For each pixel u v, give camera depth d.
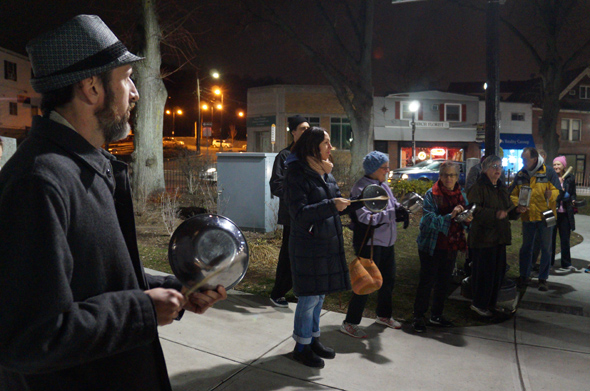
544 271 5.74
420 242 4.12
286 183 3.18
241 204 7.97
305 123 4.27
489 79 5.16
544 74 23.27
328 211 3.00
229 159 7.99
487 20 5.13
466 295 5.14
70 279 1.01
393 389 2.99
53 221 0.96
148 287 1.36
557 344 3.87
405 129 31.98
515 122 34.62
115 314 1.00
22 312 0.91
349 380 3.09
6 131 33.31
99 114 1.18
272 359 3.35
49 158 1.03
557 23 21.72
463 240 4.15
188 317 4.07
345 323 3.92
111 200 1.17
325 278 3.13
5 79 33.28
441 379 3.16
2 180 1.01
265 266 6.00
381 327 4.14
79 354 0.95
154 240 7.61
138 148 12.71
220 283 1.31
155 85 12.82
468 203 4.43
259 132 33.00
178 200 11.21
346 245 7.64
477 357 3.55
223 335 3.73
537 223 5.78
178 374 3.07
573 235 9.80
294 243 3.19
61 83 1.12
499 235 4.38
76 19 1.14
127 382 1.18
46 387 1.07
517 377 3.22
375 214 3.71
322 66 18.55
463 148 32.94
